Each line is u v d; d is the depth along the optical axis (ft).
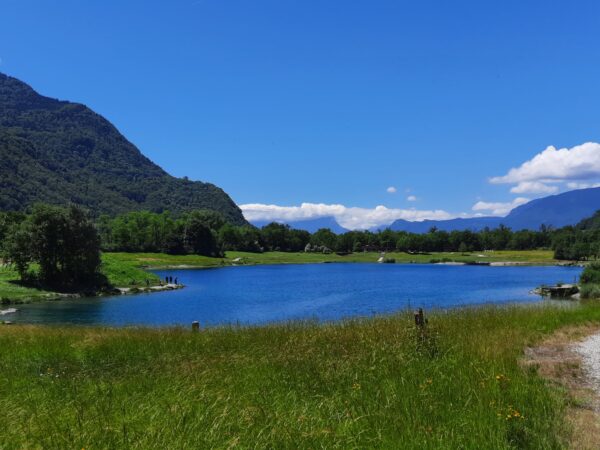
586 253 458.09
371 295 183.83
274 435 18.85
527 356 38.50
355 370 30.17
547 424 21.67
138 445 17.83
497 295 178.70
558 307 71.72
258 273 339.77
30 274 192.95
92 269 200.64
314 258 567.18
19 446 18.61
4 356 44.42
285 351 37.29
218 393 24.31
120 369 36.63
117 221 551.18
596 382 31.01
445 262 488.85
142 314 135.54
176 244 493.77
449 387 26.32
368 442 18.86
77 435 18.99
